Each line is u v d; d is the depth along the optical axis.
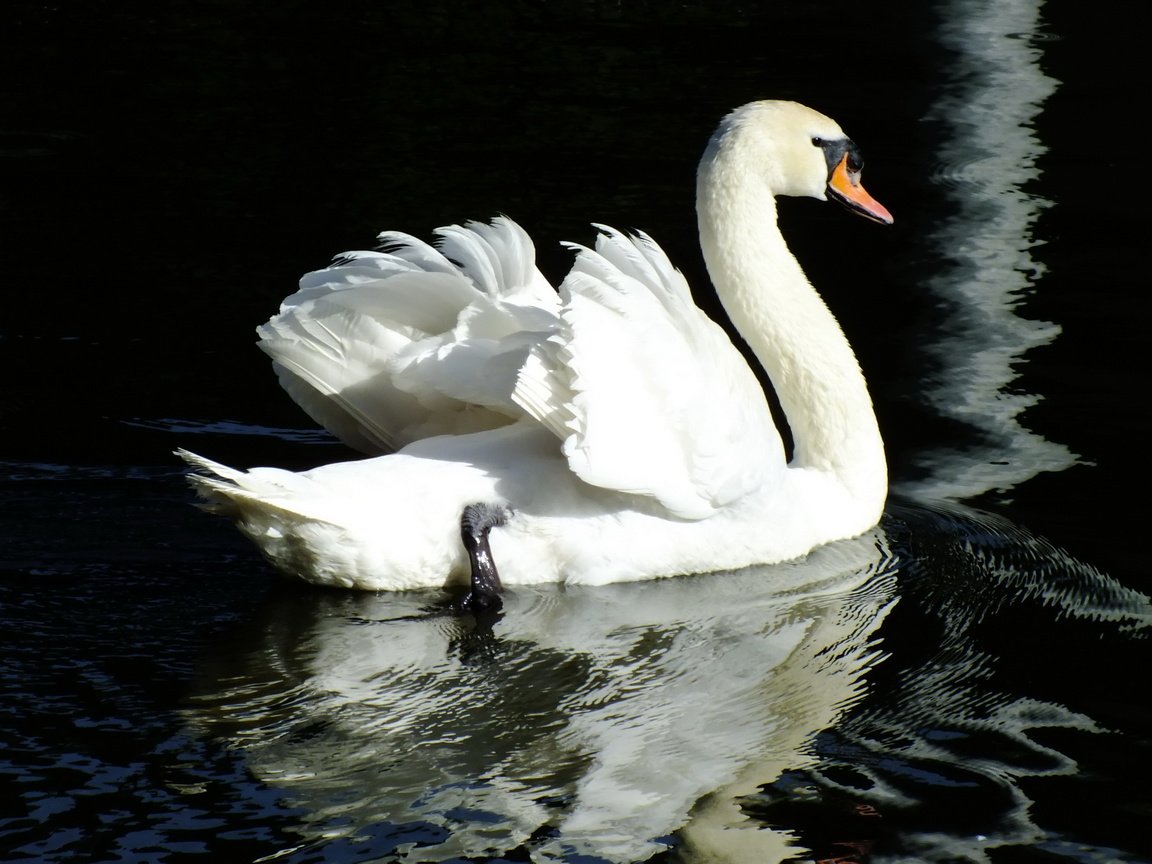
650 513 11.79
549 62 25.33
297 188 19.88
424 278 11.57
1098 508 12.99
